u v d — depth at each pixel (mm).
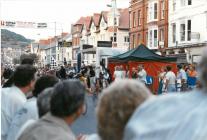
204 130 1463
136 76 22156
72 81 2855
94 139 2779
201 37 36688
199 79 1622
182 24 40469
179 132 1506
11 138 4012
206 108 1510
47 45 122000
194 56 37531
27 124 3098
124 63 27094
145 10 50219
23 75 4539
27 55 6781
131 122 1655
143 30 50531
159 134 1539
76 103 2771
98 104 2148
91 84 22391
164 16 44531
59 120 2768
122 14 68562
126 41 66938
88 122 13125
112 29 66875
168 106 1597
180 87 19500
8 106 4473
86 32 83500
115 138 2064
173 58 24422
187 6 39281
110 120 2049
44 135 2650
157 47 46219
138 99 2029
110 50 31625
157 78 24891
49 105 2973
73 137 2738
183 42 39562
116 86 2092
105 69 25125
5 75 9016
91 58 62375
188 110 1536
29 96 4758
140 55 23984
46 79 4195
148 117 1611
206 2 35938
